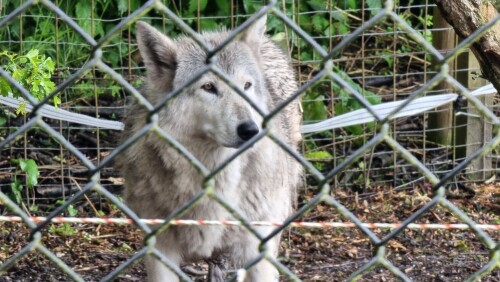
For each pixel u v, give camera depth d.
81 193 3.68
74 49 13.84
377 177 13.50
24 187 12.57
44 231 11.29
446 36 13.41
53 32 13.78
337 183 13.20
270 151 8.06
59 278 9.85
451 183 13.29
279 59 9.81
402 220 12.03
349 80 13.66
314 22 14.59
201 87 7.83
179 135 7.96
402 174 13.45
